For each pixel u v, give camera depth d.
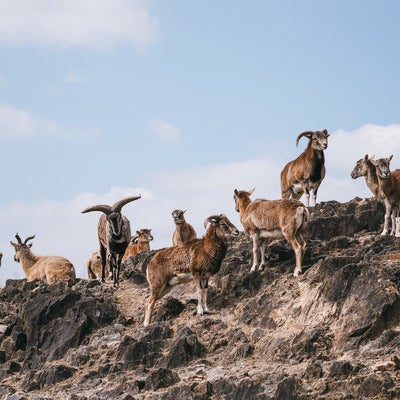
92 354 23.66
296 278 23.86
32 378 23.25
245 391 19.16
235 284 24.91
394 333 20.16
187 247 24.47
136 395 20.30
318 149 29.73
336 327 21.17
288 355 20.81
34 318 26.08
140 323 25.36
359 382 18.31
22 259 31.27
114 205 28.30
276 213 24.36
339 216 28.34
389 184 26.19
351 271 22.06
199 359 21.88
